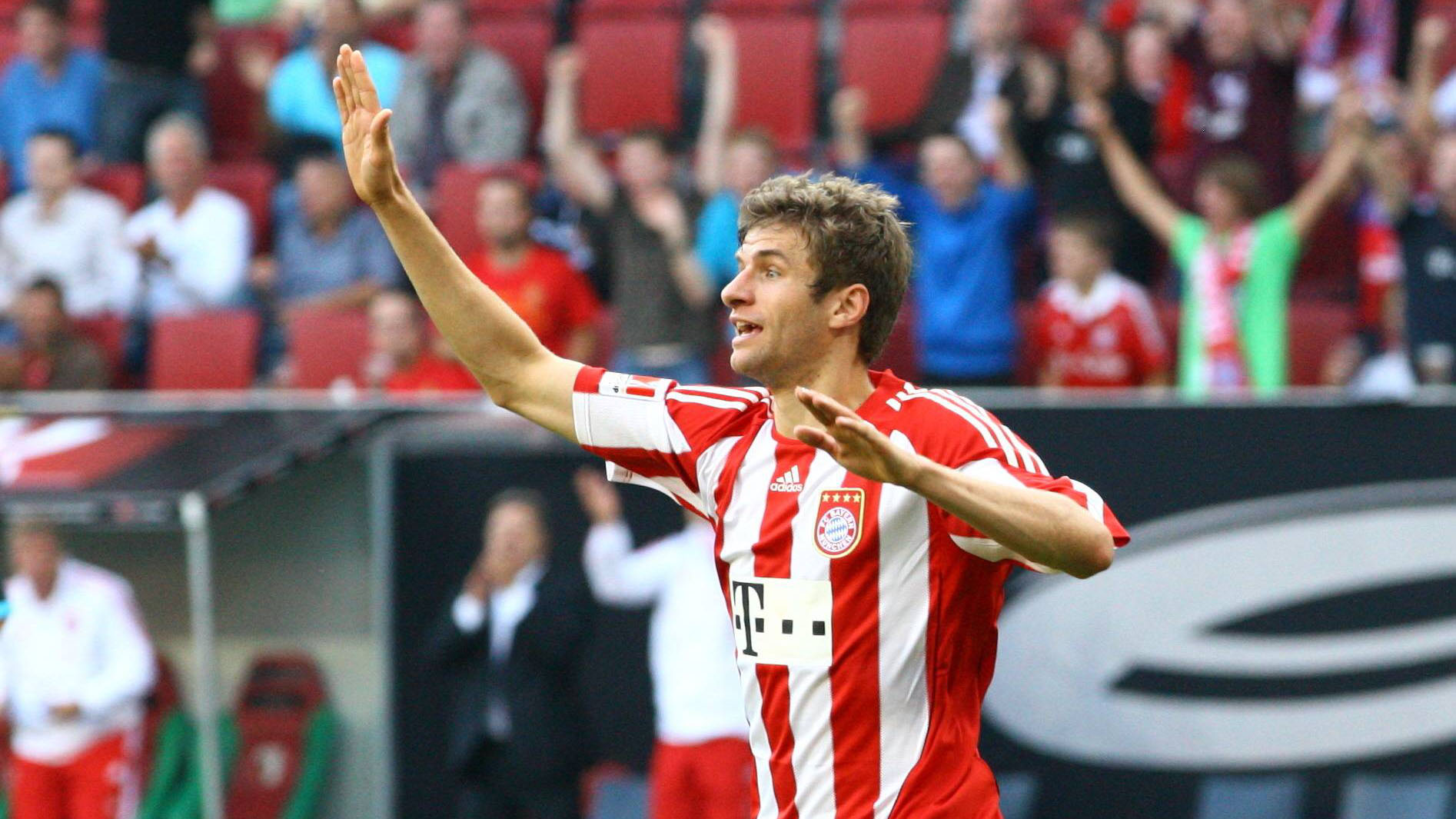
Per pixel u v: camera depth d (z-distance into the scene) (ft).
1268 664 68.69
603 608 71.56
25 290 90.58
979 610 31.24
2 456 70.38
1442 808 67.72
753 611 32.35
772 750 32.63
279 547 74.49
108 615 74.38
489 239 85.92
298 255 96.53
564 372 34.17
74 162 99.66
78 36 122.21
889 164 96.73
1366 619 68.39
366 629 74.33
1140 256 88.53
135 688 74.33
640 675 71.26
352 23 107.55
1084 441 69.10
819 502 31.55
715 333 85.56
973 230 84.74
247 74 116.67
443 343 86.89
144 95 108.37
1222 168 81.25
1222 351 80.69
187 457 70.03
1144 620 69.21
